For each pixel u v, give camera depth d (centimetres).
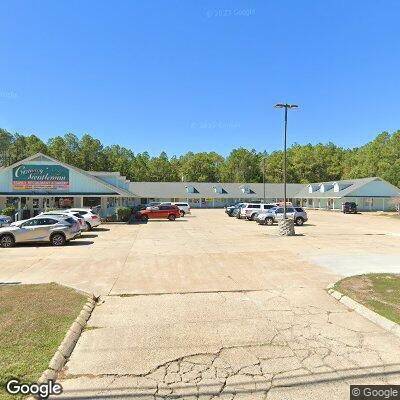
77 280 1092
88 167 9675
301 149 11412
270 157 11312
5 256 1550
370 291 912
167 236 2362
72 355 573
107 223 3522
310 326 699
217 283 1054
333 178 10756
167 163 10756
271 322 722
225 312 786
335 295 905
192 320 735
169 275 1165
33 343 584
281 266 1320
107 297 906
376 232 2742
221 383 489
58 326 659
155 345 612
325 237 2352
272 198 8088
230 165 10900
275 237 2331
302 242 2062
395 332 659
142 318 748
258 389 475
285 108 2414
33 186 3656
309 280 1092
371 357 564
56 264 1359
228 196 7869
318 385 484
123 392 470
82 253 1633
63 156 9281
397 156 8694
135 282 1066
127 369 529
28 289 926
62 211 2775
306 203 7931
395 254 1620
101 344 616
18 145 9419
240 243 2002
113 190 3778
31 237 1873
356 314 770
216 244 1955
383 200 6506
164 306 830
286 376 507
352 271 1229
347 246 1894
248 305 837
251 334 659
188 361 553
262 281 1079
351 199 6425
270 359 558
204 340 632
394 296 867
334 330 677
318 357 564
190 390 473
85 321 723
